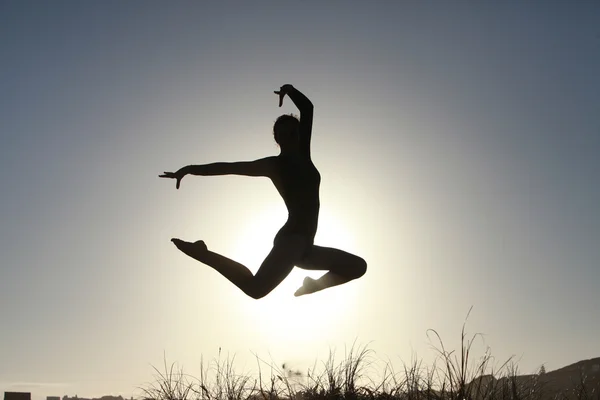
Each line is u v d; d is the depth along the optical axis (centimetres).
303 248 581
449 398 851
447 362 875
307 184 592
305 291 629
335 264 608
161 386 1028
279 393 955
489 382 877
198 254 571
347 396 912
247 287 564
